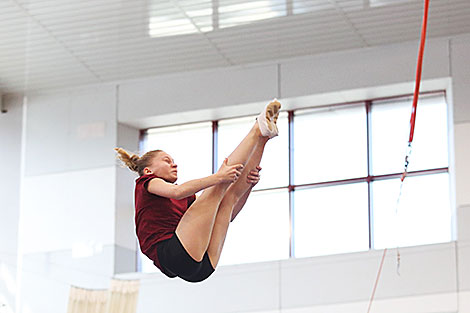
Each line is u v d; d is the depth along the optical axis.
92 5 9.93
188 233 4.20
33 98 12.76
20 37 10.82
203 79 11.97
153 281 11.24
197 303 10.93
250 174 4.42
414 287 9.97
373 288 10.17
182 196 4.22
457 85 10.64
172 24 10.43
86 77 12.12
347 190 11.09
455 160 10.34
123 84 12.36
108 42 10.96
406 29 10.59
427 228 10.40
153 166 4.52
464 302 9.69
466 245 9.92
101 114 12.36
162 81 12.18
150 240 4.33
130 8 10.00
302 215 11.19
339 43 11.01
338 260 10.48
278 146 11.64
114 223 11.71
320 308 10.34
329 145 11.41
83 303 10.22
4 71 11.91
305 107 11.67
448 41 10.86
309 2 9.88
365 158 11.13
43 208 12.17
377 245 10.64
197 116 12.07
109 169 12.03
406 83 10.91
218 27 10.53
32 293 11.72
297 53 11.32
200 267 4.27
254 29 10.60
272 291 10.64
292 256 11.02
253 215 11.41
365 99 11.37
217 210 4.36
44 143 12.48
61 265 11.77
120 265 11.55
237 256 11.27
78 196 12.06
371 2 9.86
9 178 12.43
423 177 10.71
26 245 12.03
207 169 11.98
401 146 11.00
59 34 10.73
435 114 10.95
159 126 12.40
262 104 11.62
